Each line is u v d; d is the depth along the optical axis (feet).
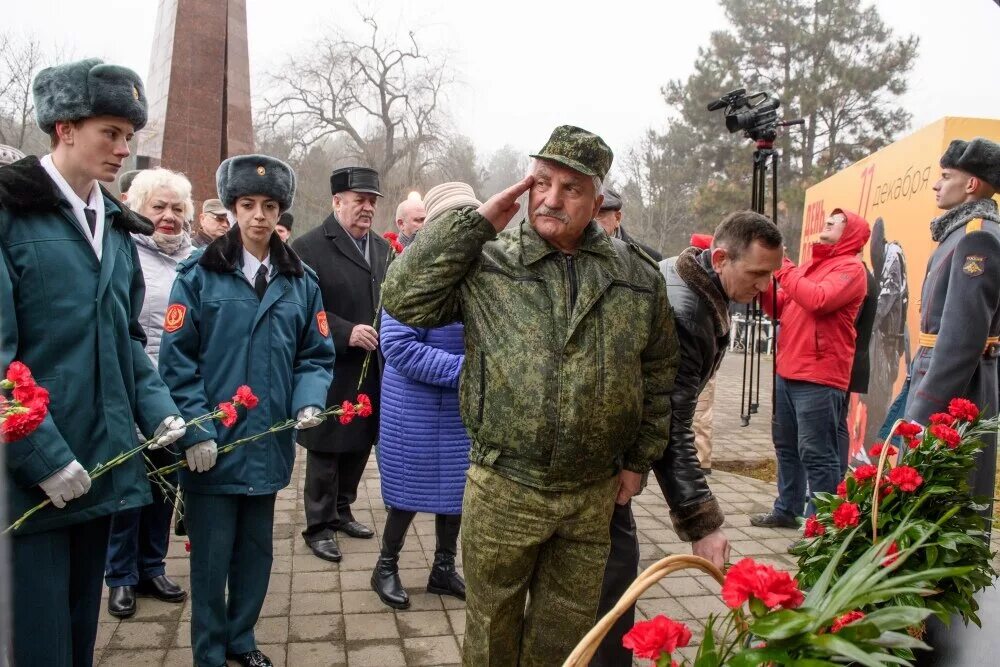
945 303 9.99
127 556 10.11
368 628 10.02
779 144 74.84
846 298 12.78
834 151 75.10
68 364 6.52
